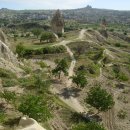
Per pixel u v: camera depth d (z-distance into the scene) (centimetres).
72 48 18462
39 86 9375
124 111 9631
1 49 11044
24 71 10994
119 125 8594
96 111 9244
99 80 12681
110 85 12238
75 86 11269
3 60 10544
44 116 6469
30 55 16288
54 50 17088
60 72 12300
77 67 14275
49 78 11719
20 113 6500
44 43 19725
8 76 9362
